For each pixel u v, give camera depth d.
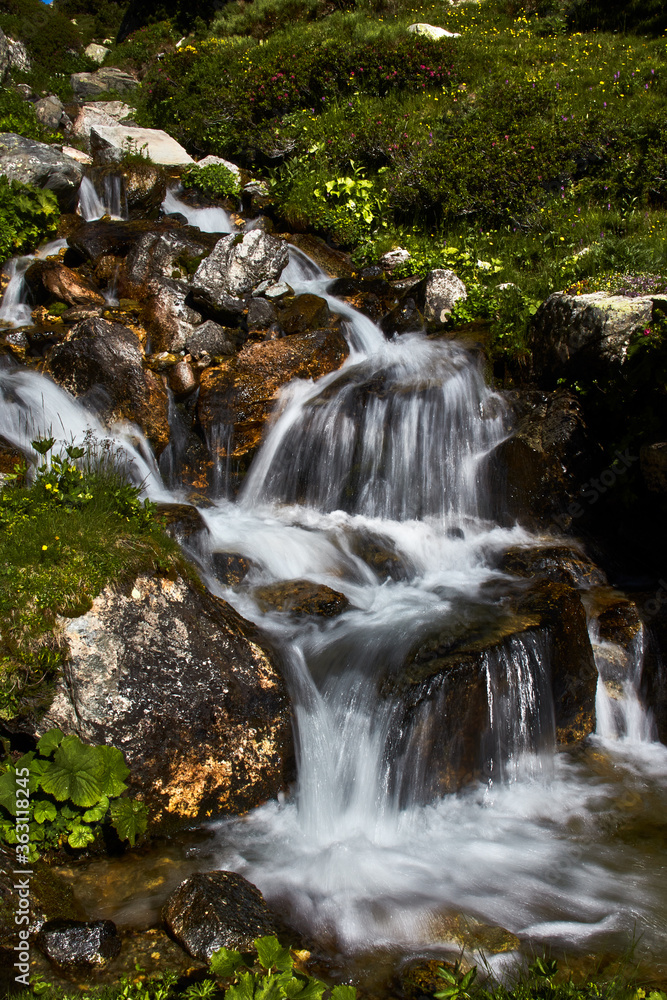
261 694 4.78
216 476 7.79
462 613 5.71
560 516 7.18
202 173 12.74
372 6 21.20
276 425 7.91
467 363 8.18
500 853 4.55
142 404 7.59
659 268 8.94
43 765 4.09
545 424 7.34
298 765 4.89
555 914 4.05
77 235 9.37
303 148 13.83
